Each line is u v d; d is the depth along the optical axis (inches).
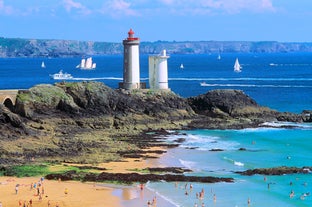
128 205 4362.7
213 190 4832.7
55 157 5728.3
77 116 7283.5
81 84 7603.4
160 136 7199.8
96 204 4365.2
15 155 5649.6
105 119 7381.9
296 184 5059.1
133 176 5088.6
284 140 7081.7
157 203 4429.1
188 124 7854.3
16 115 6328.7
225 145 6776.6
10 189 4694.9
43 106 7165.4
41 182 4906.5
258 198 4635.8
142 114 7790.4
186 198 4579.2
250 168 5654.5
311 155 6274.6
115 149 6279.5
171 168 5531.5
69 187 4793.3
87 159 5733.3
